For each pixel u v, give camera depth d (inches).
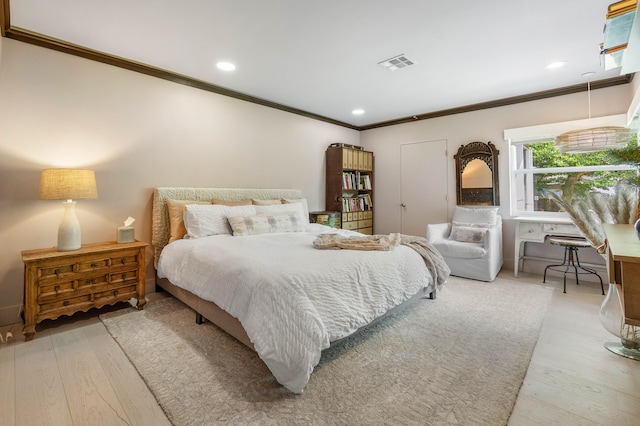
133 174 118.2
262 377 66.2
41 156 98.2
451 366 70.8
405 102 166.2
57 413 54.9
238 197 147.9
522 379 65.6
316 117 191.8
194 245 102.6
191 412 55.2
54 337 84.6
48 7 80.7
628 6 52.2
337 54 109.3
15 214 94.3
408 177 201.5
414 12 84.2
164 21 88.2
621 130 101.5
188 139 133.6
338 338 68.6
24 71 94.9
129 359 73.2
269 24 90.1
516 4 80.4
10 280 93.7
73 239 93.4
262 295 66.7
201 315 92.0
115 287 98.9
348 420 53.4
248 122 156.2
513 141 163.0
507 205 162.9
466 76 129.0
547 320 96.7
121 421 53.2
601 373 68.0
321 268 75.2
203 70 123.5
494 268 141.9
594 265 138.9
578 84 138.1
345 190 207.5
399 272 91.0
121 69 114.4
